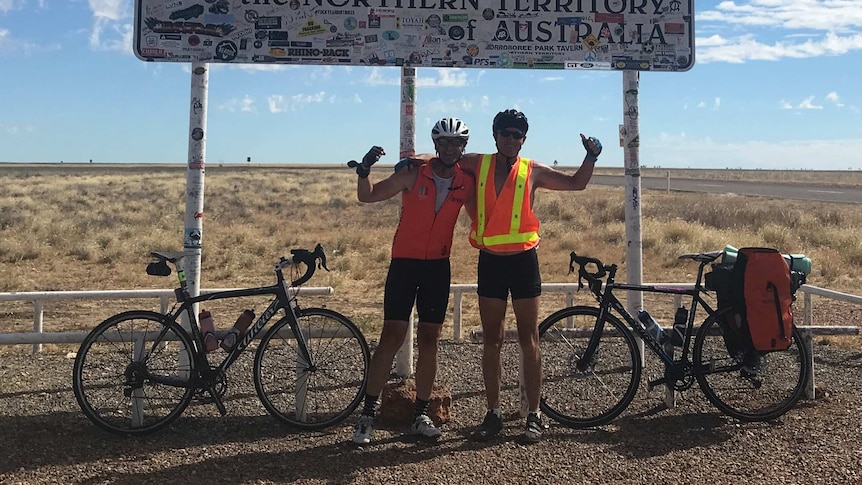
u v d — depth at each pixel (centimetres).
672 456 406
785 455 405
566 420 461
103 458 395
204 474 376
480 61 547
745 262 447
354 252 1580
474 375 573
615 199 3262
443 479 373
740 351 466
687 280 1228
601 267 485
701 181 7150
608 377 539
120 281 1238
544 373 520
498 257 435
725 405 464
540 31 551
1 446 408
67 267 1393
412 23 541
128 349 532
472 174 441
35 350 661
